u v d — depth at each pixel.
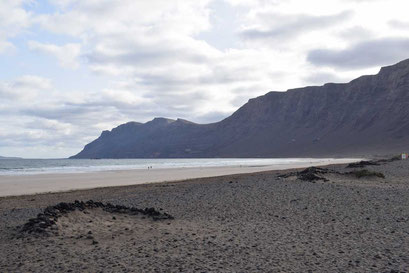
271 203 15.98
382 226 11.04
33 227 10.43
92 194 24.77
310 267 7.29
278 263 7.56
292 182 25.20
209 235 10.15
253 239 9.65
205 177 41.84
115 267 7.43
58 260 7.96
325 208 14.45
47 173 56.00
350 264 7.42
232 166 81.00
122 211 12.64
